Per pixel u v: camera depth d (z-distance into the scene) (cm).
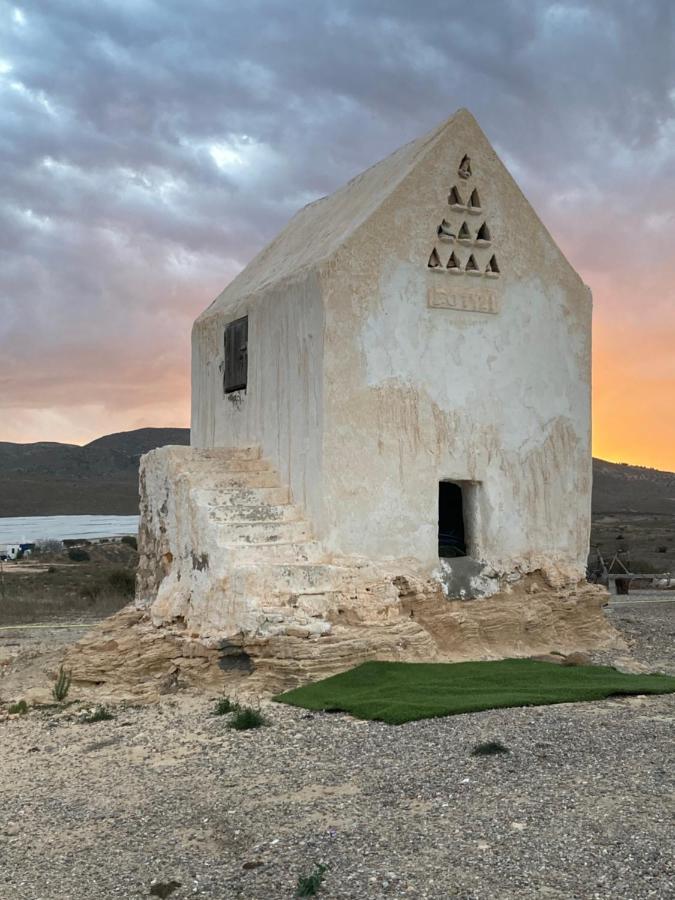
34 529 8575
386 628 1427
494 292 1694
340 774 909
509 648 1600
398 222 1606
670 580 3209
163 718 1234
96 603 2938
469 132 1697
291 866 712
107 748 1112
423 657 1433
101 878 729
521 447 1705
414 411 1596
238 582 1409
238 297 1892
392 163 1777
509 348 1705
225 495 1584
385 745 987
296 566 1430
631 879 650
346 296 1547
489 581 1647
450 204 1669
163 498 1709
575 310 1786
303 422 1580
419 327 1614
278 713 1172
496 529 1666
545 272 1756
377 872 687
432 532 1599
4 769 1071
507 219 1720
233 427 1855
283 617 1357
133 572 3428
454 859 697
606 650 1655
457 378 1647
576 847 701
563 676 1320
